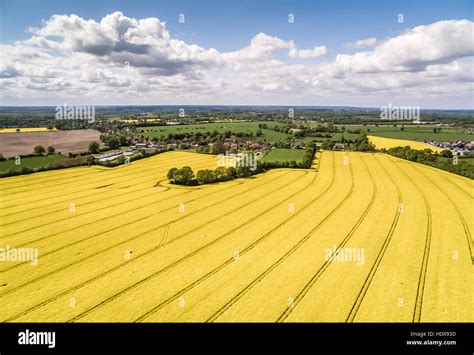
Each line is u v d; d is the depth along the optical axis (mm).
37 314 27656
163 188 74250
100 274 34469
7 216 54250
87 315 27438
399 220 49875
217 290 30984
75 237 45094
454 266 34844
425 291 30047
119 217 53844
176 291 30938
